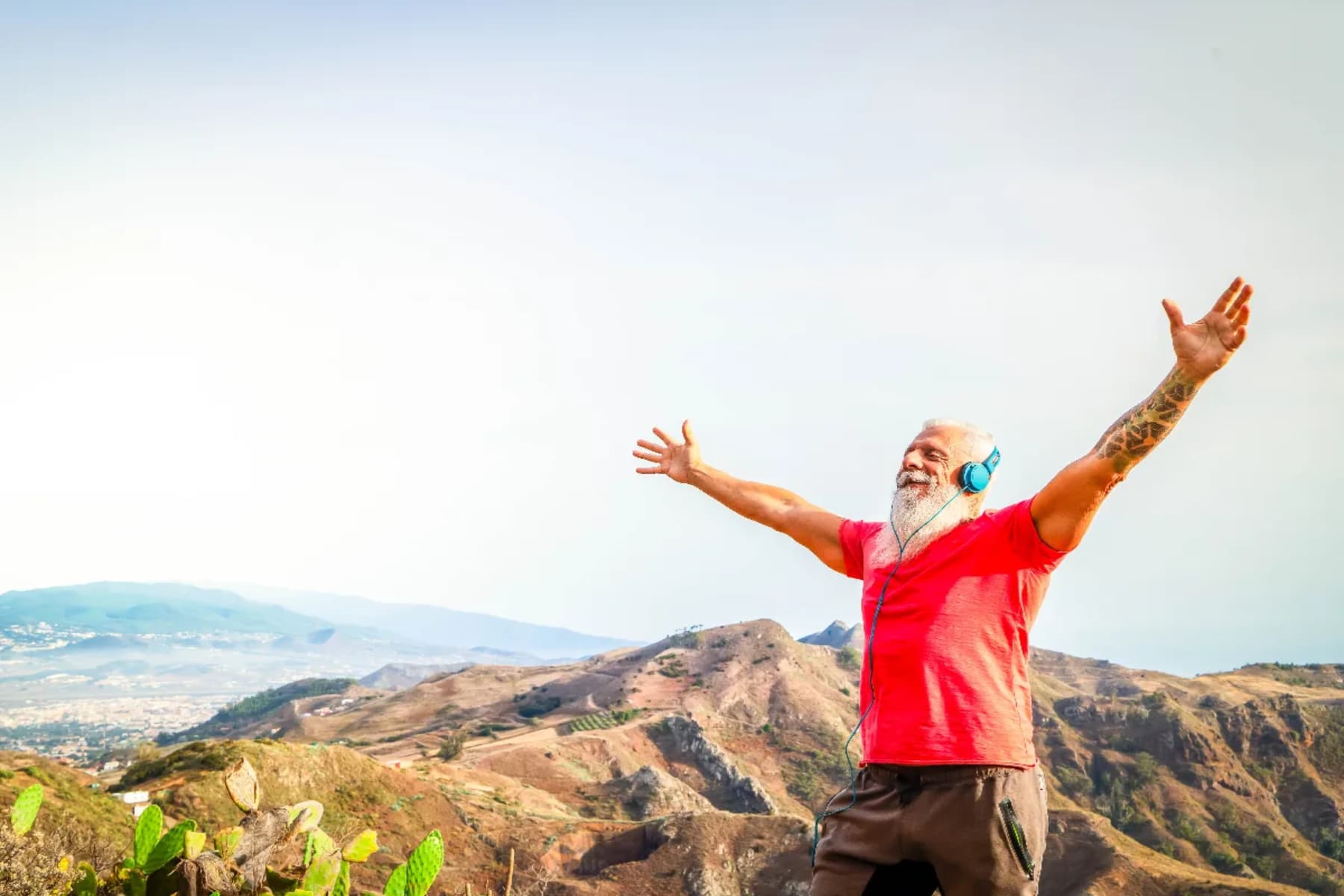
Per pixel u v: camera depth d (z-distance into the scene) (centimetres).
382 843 6950
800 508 430
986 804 318
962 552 345
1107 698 18625
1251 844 14650
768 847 8138
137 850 284
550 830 8294
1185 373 311
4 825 300
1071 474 329
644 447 474
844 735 17350
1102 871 8475
